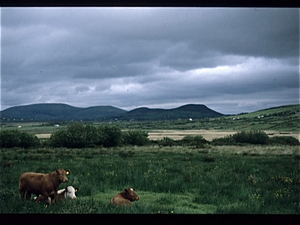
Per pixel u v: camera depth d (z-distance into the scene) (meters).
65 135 41.69
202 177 13.25
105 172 14.30
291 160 21.83
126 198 8.71
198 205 9.20
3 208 7.79
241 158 23.50
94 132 43.47
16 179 12.48
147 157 23.73
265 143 52.56
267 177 13.59
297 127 102.44
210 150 34.69
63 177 8.52
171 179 12.63
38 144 41.03
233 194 10.20
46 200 8.46
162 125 163.62
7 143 38.19
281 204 9.17
